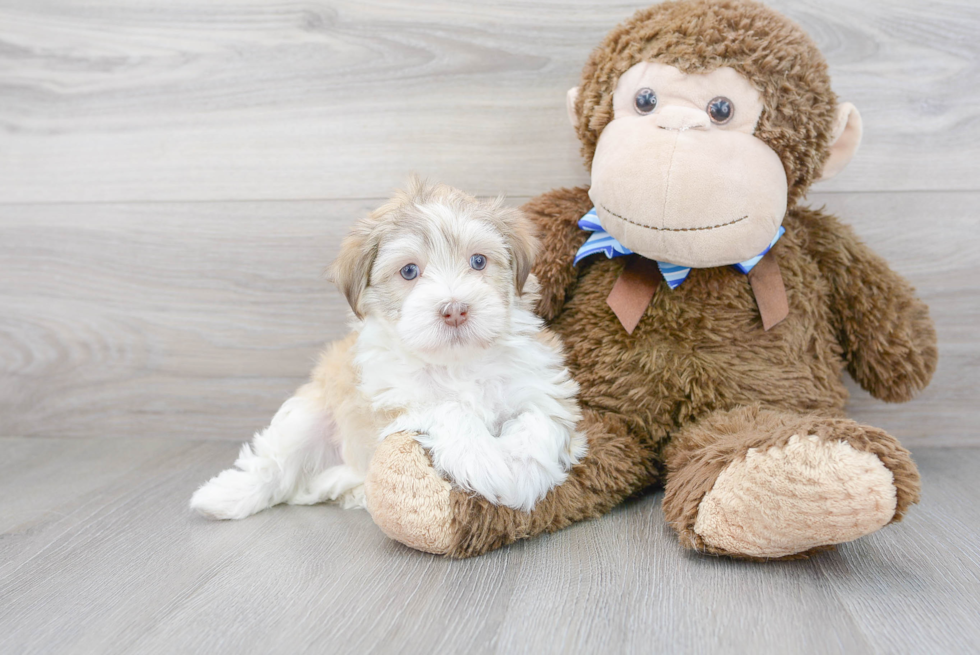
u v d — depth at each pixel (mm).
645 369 1850
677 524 1522
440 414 1590
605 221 1761
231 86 2367
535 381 1709
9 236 2494
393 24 2293
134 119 2410
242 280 2443
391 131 2340
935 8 2131
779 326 1853
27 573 1514
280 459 1873
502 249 1685
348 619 1280
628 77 1771
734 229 1635
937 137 2182
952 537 1599
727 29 1705
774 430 1466
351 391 1742
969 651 1142
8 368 2557
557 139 2293
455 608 1309
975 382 2268
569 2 2230
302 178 2387
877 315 1935
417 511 1480
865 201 2227
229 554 1591
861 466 1295
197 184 2418
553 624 1241
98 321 2510
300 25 2322
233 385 2492
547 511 1608
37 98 2430
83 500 1964
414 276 1623
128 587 1438
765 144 1707
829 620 1237
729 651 1150
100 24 2379
